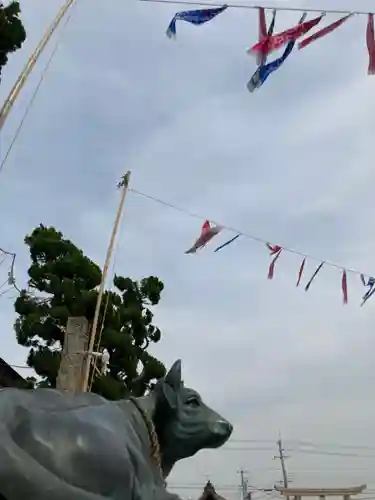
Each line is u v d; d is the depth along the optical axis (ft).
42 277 77.82
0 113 27.71
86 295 76.33
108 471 12.79
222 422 15.97
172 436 15.51
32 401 13.35
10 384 75.87
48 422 12.92
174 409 15.61
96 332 74.74
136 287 84.17
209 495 50.62
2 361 73.31
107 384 67.05
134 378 76.13
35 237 80.07
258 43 31.32
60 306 75.66
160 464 14.89
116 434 13.66
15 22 45.80
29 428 12.64
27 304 76.69
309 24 31.24
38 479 11.87
